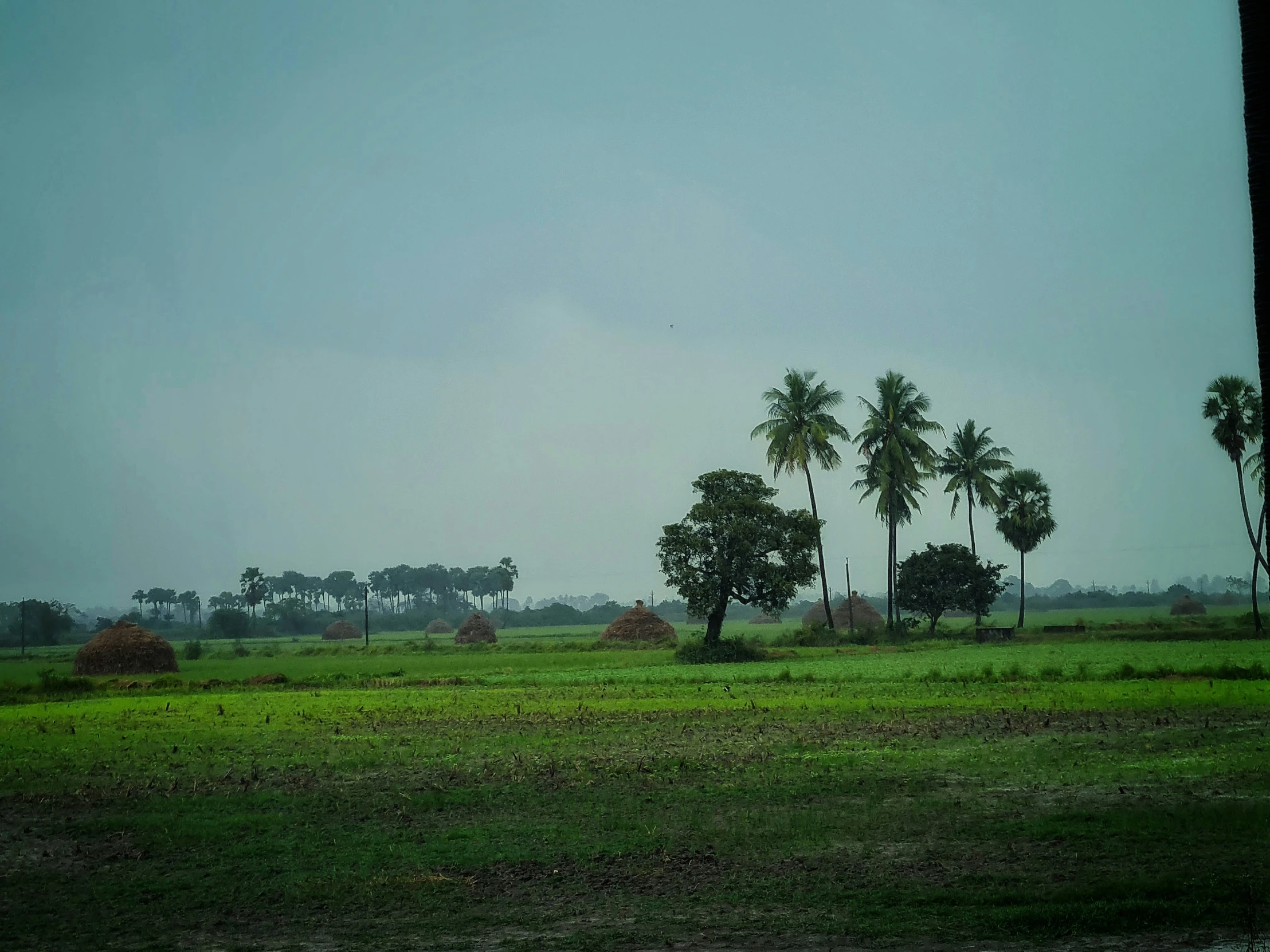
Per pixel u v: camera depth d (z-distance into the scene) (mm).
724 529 61844
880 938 9781
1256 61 10680
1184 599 142375
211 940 10242
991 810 15289
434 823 15445
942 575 83750
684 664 59000
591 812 15891
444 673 55375
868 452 80500
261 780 19953
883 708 30656
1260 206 10508
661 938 9945
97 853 14195
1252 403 71812
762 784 17875
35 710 39844
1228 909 10109
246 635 181000
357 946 9938
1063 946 9430
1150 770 18219
